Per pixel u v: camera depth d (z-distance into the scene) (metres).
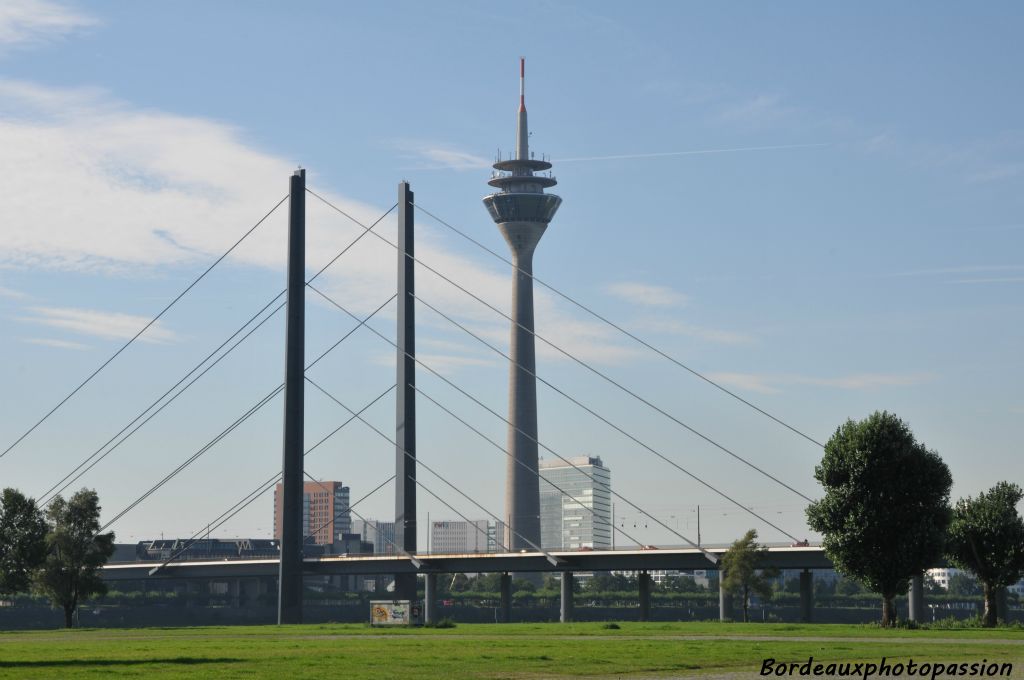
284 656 73.12
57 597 162.62
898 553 110.94
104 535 166.00
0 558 153.00
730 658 68.19
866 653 71.06
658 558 194.25
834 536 112.88
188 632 131.00
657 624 139.25
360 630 131.62
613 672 60.28
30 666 64.94
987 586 116.88
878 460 111.50
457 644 88.31
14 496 154.12
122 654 76.56
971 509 117.62
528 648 80.56
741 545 164.12
